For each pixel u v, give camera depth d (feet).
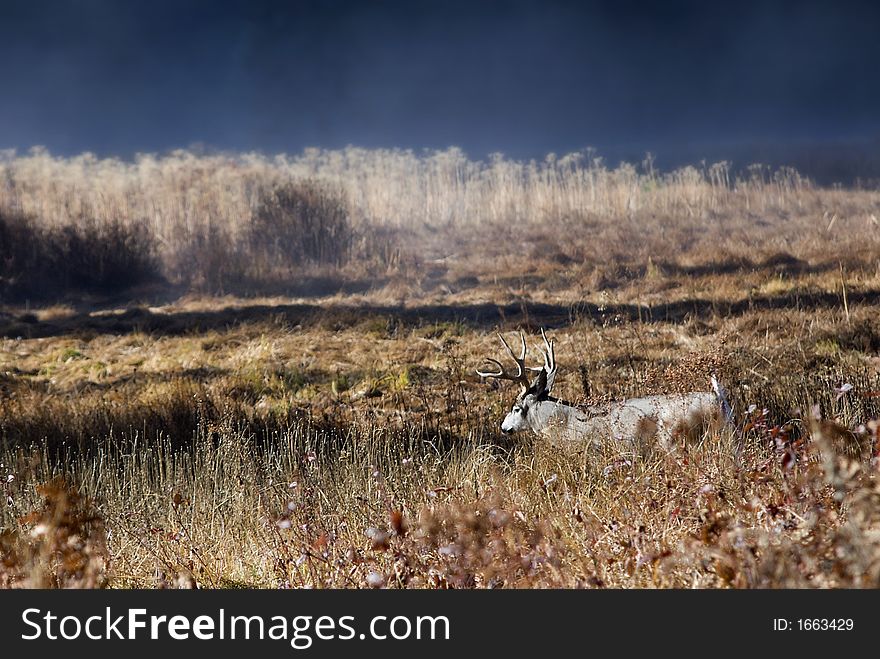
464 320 203.00
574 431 93.66
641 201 420.77
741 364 120.06
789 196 451.94
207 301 257.14
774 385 110.93
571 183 440.45
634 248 296.71
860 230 312.91
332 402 141.38
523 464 85.25
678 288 228.22
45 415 126.21
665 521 57.67
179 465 97.71
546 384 103.09
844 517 52.49
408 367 160.04
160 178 448.65
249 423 118.83
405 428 108.99
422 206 419.13
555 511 65.05
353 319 207.82
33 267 298.76
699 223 372.79
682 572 51.67
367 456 87.92
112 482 89.61
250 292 268.21
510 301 226.79
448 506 62.64
